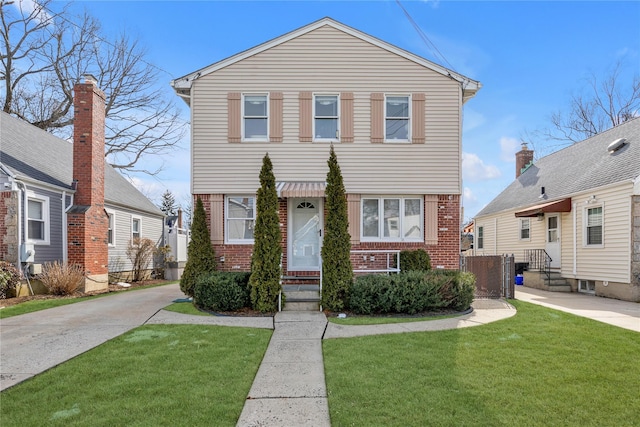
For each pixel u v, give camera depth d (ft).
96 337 22.35
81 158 45.88
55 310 30.94
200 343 20.93
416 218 38.40
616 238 41.32
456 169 38.04
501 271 38.42
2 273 35.60
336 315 28.60
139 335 22.74
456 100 38.37
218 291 29.71
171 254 74.69
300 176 37.58
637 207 39.11
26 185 39.63
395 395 13.94
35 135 53.42
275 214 30.48
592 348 19.98
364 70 38.19
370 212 38.22
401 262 35.63
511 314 29.25
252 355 18.86
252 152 37.50
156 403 13.32
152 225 69.87
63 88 81.00
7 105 76.79
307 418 12.38
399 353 18.93
